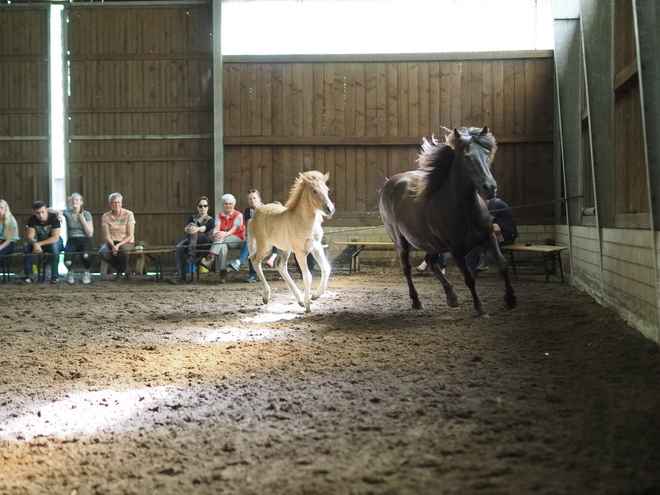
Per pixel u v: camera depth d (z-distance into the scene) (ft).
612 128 26.08
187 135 47.09
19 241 47.47
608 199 26.55
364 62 45.32
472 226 23.00
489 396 13.47
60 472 10.29
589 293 29.96
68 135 47.34
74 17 47.11
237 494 9.14
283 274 28.27
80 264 47.34
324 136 45.55
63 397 14.53
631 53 23.39
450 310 26.18
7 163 47.42
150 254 44.91
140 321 25.13
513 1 44.73
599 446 10.38
